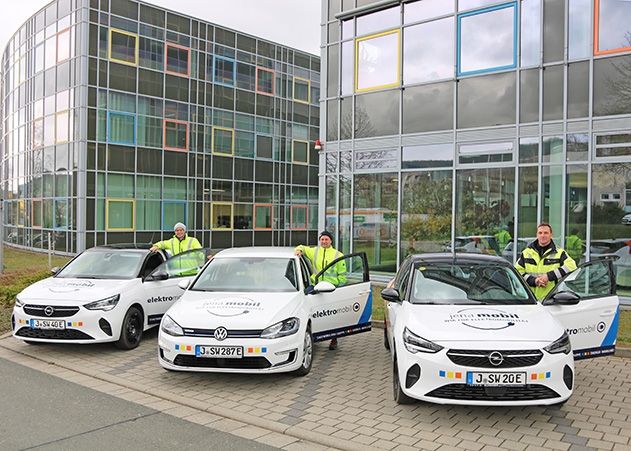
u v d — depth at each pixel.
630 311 10.93
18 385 6.37
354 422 5.26
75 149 25.86
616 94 11.77
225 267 7.78
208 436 4.90
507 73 13.20
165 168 28.77
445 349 5.16
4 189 34.19
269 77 33.75
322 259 9.05
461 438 4.89
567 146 12.30
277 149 34.25
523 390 5.07
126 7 27.12
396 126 14.99
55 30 27.30
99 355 7.84
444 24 14.24
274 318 6.38
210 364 6.18
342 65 16.20
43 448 4.53
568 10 12.38
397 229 14.84
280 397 6.02
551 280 6.95
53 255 26.62
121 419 5.29
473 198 13.62
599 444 4.77
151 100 28.17
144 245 9.94
